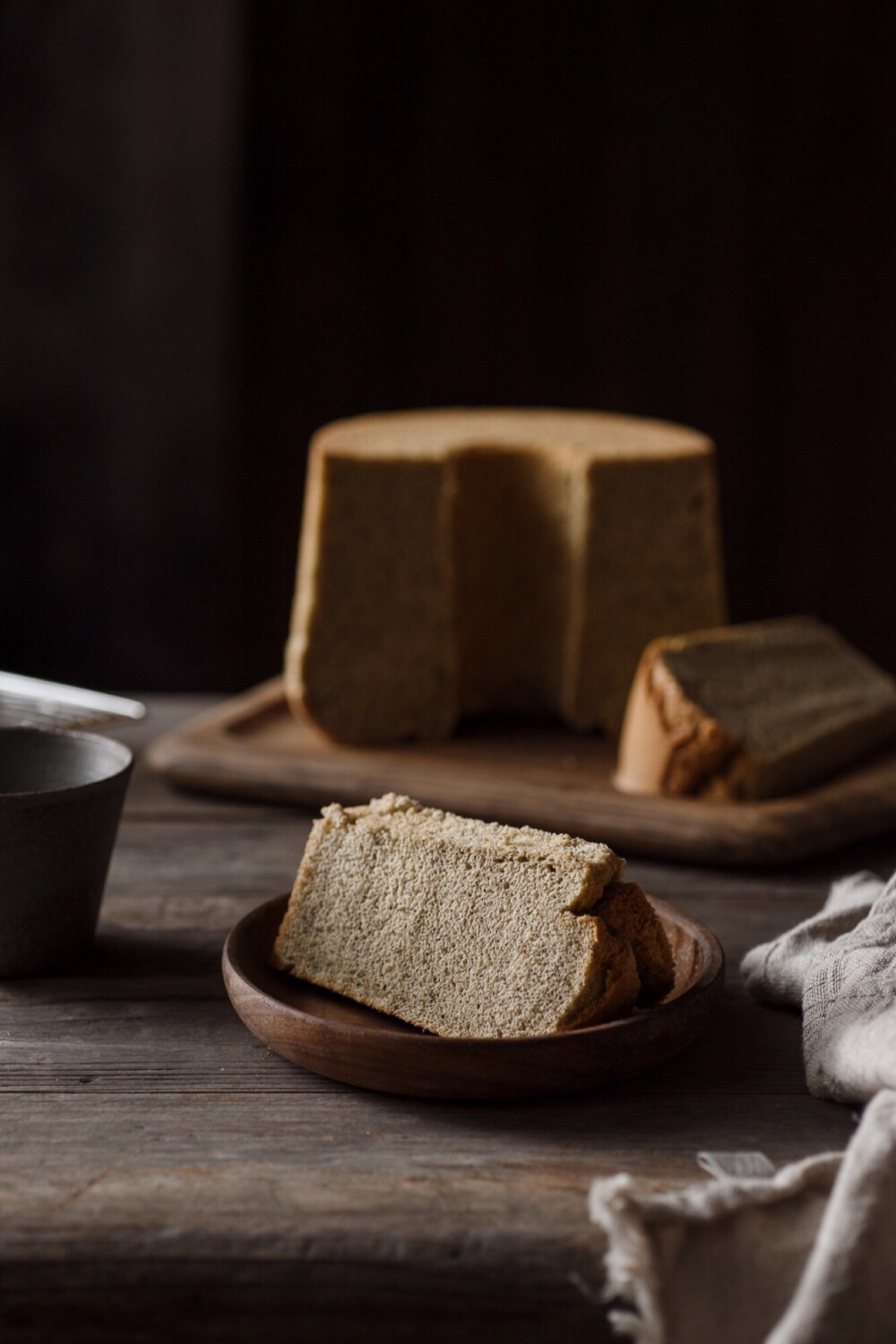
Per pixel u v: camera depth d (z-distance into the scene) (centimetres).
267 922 92
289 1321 65
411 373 284
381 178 273
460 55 267
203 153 264
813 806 124
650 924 82
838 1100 79
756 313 282
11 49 257
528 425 178
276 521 288
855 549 293
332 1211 68
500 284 279
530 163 274
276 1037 79
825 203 276
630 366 285
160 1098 80
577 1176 71
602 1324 65
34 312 271
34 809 89
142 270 270
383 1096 80
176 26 257
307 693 153
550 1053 75
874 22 266
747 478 290
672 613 164
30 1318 65
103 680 290
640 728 135
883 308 280
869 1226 61
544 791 130
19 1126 76
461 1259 65
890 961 80
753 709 136
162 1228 66
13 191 264
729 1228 65
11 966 94
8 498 279
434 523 156
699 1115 78
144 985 94
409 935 84
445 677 159
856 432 287
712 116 271
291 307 278
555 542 165
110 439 278
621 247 278
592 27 267
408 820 89
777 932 106
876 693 145
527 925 81
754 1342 63
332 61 265
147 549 284
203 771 137
